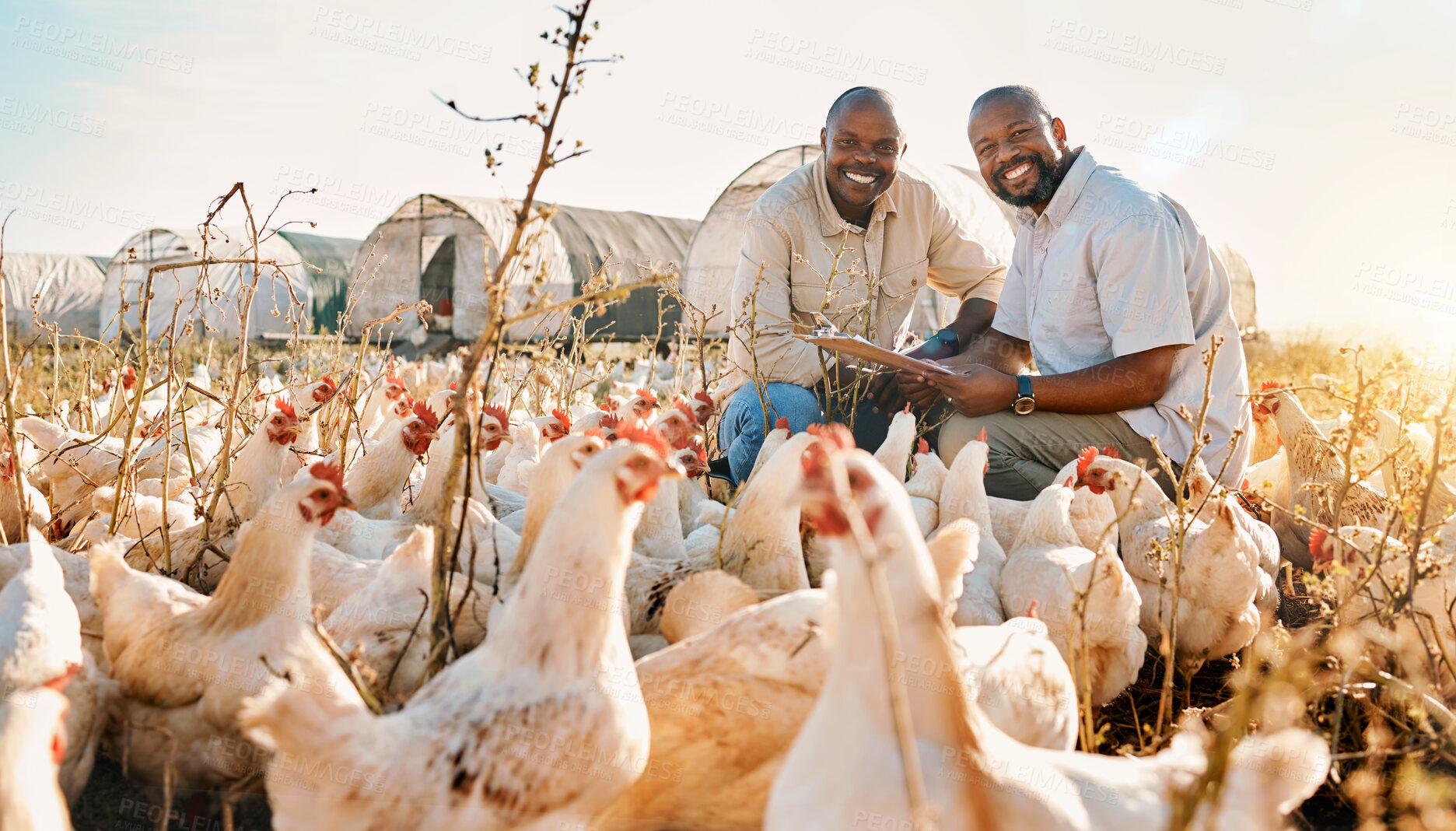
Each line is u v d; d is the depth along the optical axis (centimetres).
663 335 2202
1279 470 573
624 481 236
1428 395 366
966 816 182
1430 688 315
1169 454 530
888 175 615
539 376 782
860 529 178
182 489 530
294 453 549
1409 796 267
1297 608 475
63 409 790
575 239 2380
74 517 521
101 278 2739
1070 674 278
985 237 1476
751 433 590
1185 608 385
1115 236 525
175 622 281
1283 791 209
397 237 2394
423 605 317
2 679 244
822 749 195
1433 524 344
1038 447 539
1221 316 549
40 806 182
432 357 2141
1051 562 370
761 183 1720
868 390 601
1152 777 211
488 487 505
